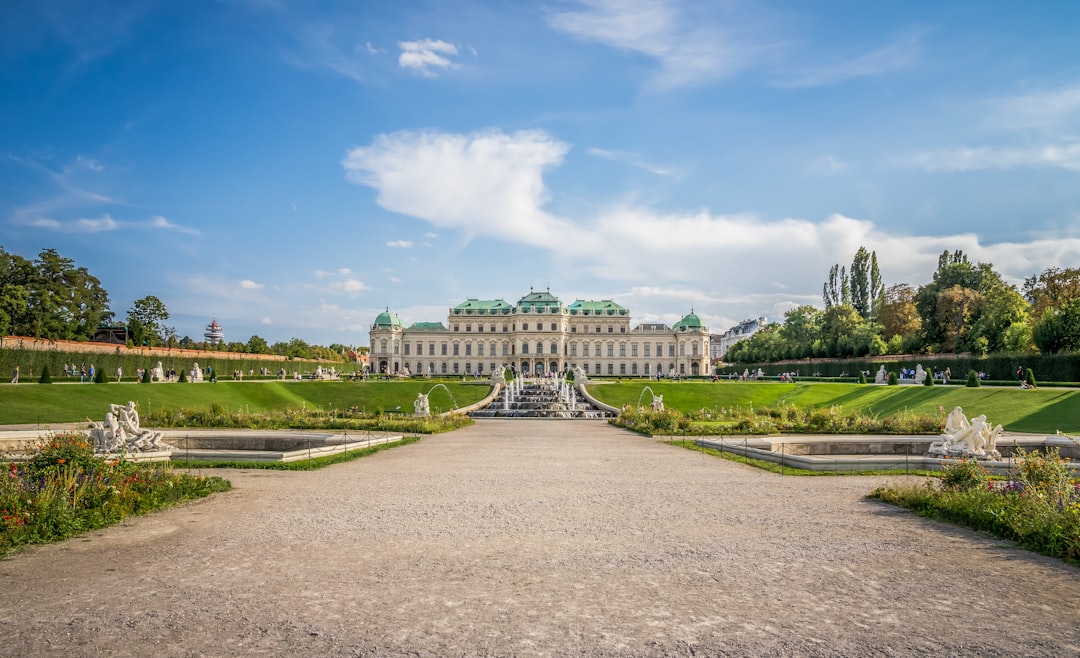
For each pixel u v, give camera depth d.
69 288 99.69
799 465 26.66
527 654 8.46
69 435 20.09
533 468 26.67
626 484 22.44
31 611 9.98
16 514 14.37
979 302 97.38
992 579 11.65
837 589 11.09
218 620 9.62
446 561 12.73
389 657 8.38
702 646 8.73
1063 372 72.88
